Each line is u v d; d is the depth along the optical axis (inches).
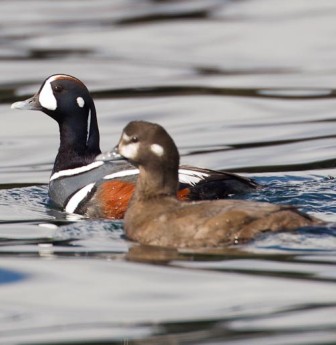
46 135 802.8
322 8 1227.9
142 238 498.6
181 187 554.9
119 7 1295.5
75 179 594.9
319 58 1026.1
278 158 711.1
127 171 577.0
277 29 1144.2
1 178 685.3
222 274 449.1
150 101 889.5
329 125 800.3
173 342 383.2
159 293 434.9
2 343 390.6
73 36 1147.9
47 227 551.2
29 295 443.8
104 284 450.0
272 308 410.9
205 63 1023.0
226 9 1258.0
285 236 469.1
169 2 1311.5
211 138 775.7
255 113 846.5
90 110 608.7
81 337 393.4
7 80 965.8
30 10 1293.1
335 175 650.8
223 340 382.3
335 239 468.8
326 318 398.6
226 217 475.2
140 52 1074.1
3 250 510.0
